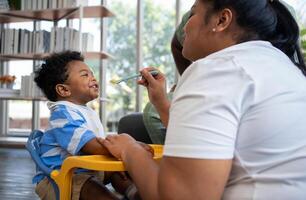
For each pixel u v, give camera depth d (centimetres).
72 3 346
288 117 64
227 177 60
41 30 363
